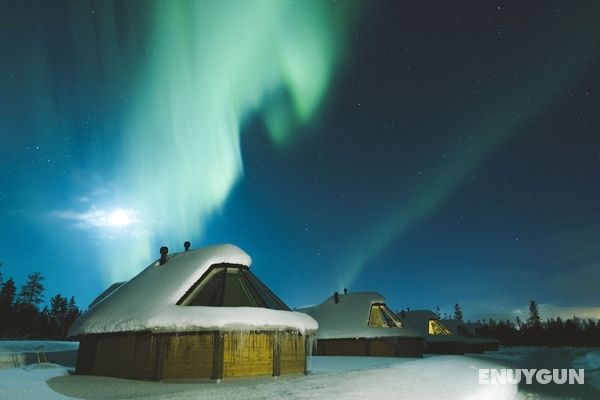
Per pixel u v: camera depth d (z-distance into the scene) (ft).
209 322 46.14
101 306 56.39
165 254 62.03
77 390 37.73
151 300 50.65
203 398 31.89
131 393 36.19
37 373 50.60
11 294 227.40
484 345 160.97
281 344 50.96
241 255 58.29
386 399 31.48
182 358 45.75
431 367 51.52
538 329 279.49
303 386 36.27
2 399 30.68
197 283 53.21
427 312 155.63
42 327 221.05
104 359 49.83
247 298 54.34
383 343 97.81
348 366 63.72
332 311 108.58
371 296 108.68
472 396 35.47
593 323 270.26
